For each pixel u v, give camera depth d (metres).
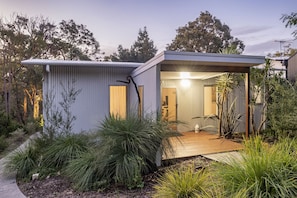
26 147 5.68
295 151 3.09
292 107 5.61
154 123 4.65
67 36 20.98
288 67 9.62
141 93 6.77
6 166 4.99
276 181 2.57
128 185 3.91
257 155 2.90
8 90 16.52
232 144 6.86
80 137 5.55
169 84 9.23
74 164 4.38
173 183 3.17
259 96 8.37
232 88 7.98
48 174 4.79
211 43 21.92
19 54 16.73
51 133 5.76
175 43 23.38
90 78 8.09
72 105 7.82
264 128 7.50
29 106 17.83
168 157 4.99
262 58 5.70
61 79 7.75
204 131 9.46
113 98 8.47
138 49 29.91
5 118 10.14
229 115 8.23
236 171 2.79
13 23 16.75
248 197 2.53
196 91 9.69
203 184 3.01
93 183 4.00
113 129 4.21
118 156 4.12
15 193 4.01
